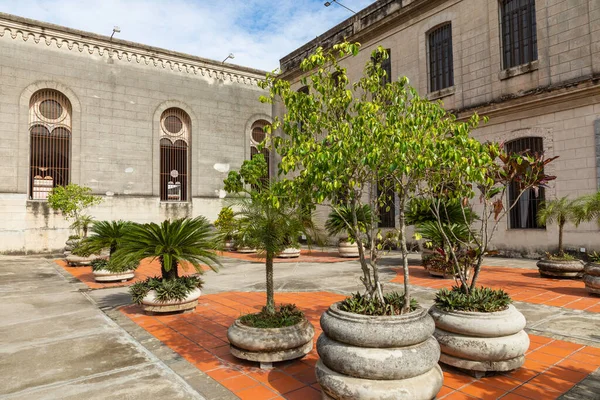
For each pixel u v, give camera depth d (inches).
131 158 809.5
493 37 558.6
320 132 162.1
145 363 177.9
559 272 364.2
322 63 161.0
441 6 625.3
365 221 166.4
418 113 156.7
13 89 700.0
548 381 153.3
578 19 476.1
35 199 719.1
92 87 776.3
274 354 169.5
